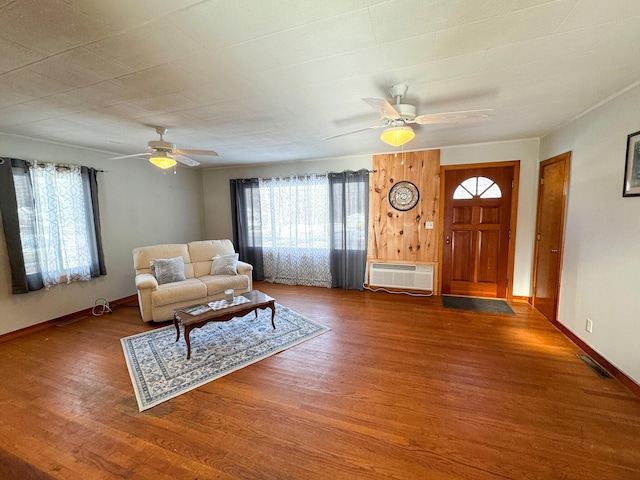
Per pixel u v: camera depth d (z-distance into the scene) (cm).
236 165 577
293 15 133
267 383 237
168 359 276
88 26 138
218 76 193
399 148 435
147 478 154
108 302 434
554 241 344
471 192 437
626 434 178
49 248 358
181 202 566
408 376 243
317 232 528
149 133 333
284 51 165
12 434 187
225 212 609
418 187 457
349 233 500
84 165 402
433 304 420
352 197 491
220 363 268
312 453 169
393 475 154
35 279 342
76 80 195
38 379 247
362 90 221
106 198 433
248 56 169
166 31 143
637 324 215
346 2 125
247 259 584
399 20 138
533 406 204
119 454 170
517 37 154
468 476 153
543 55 173
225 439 180
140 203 485
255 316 373
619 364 232
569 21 141
